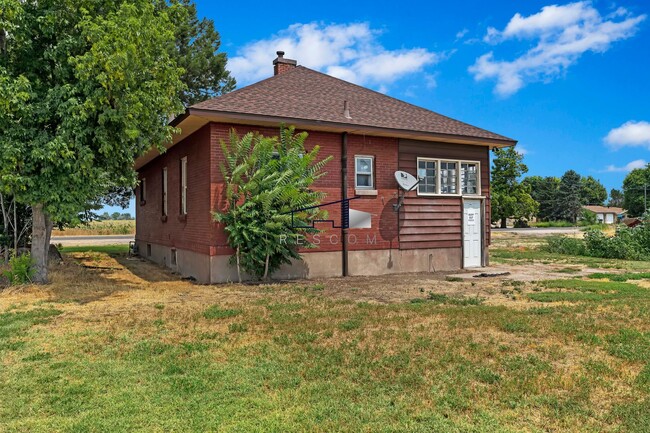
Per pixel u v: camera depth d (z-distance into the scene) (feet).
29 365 16.30
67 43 29.73
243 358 16.98
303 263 39.68
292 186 34.60
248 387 14.25
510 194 188.44
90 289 32.53
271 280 37.86
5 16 28.14
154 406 12.92
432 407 12.87
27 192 29.78
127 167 34.45
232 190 35.01
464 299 28.45
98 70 28.71
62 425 11.80
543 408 12.82
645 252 61.16
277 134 38.75
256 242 35.78
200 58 90.63
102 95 28.91
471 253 48.26
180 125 37.29
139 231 65.77
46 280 34.19
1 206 38.99
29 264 33.19
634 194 239.30
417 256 44.75
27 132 28.63
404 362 16.34
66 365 16.24
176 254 45.98
